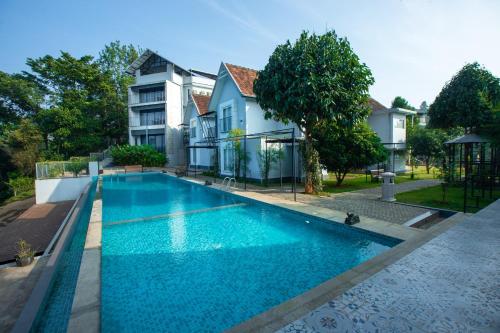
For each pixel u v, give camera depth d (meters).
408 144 22.16
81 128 31.25
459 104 14.45
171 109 31.31
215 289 4.32
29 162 22.09
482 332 2.57
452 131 21.36
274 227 7.56
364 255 5.45
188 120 28.95
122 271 4.98
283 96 10.37
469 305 3.01
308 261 5.30
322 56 9.95
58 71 32.44
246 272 4.89
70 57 33.25
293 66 10.16
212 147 19.47
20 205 15.78
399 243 5.36
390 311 2.92
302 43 10.35
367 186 13.71
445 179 13.62
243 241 6.48
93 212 8.62
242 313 3.68
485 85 14.23
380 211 7.84
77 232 7.18
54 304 3.72
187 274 4.83
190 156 28.23
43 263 5.23
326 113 10.00
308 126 11.24
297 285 4.41
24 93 29.77
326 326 2.67
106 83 35.78
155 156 29.53
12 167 22.03
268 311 2.95
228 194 12.13
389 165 21.03
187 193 13.94
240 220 8.33
